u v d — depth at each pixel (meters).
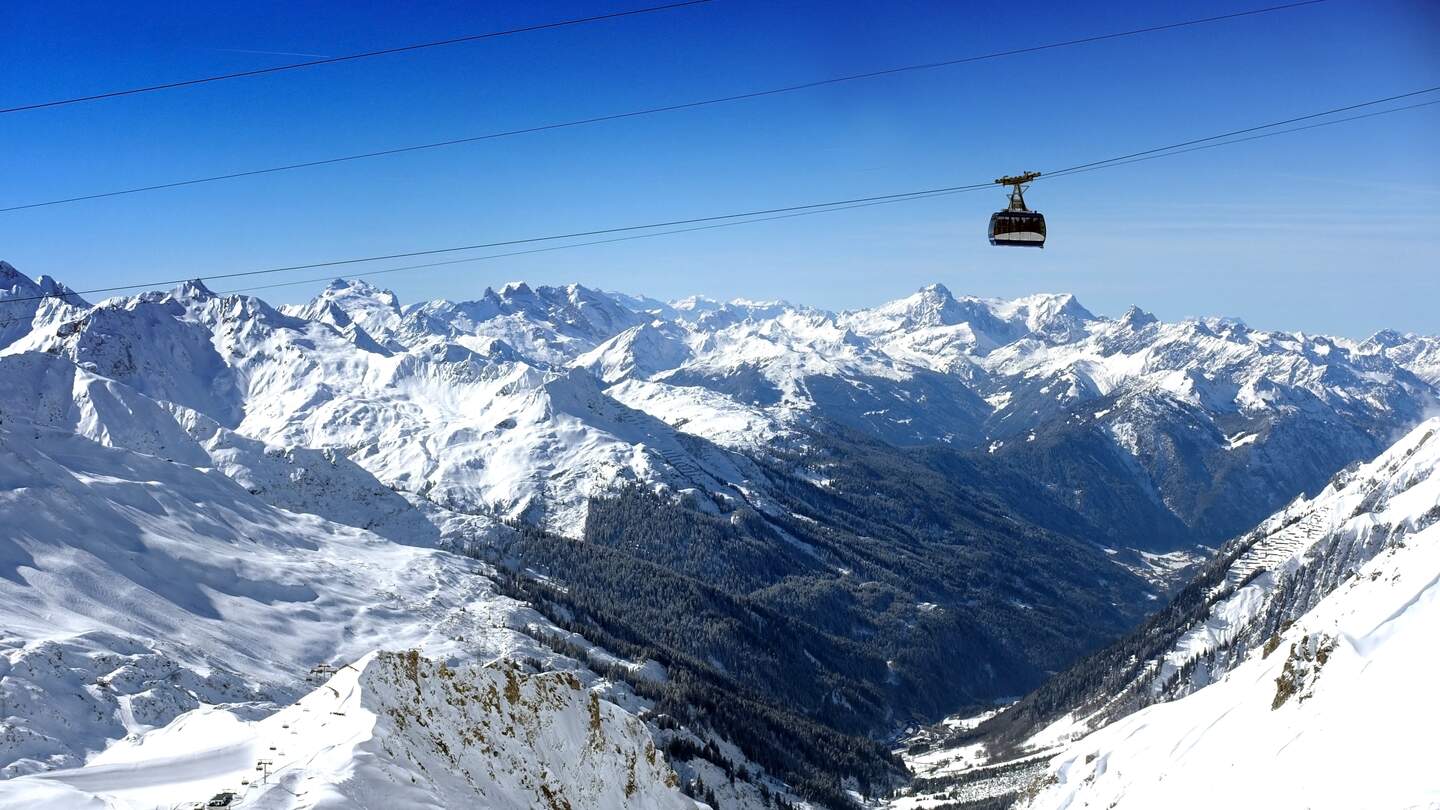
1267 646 147.25
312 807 61.44
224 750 73.25
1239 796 99.25
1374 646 104.88
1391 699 91.12
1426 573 112.00
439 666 91.94
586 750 102.81
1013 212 72.00
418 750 76.44
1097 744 168.62
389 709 80.00
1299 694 110.06
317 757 69.38
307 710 79.69
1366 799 79.06
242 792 63.56
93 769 69.56
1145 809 121.69
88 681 165.00
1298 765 93.69
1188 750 128.62
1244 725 119.69
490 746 88.25
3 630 174.00
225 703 178.62
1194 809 107.25
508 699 98.00
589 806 94.44
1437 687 87.00
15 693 150.25
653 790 109.31
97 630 189.12
